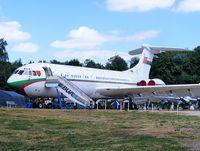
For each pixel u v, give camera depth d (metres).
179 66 86.31
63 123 14.88
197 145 9.41
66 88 29.05
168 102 49.84
